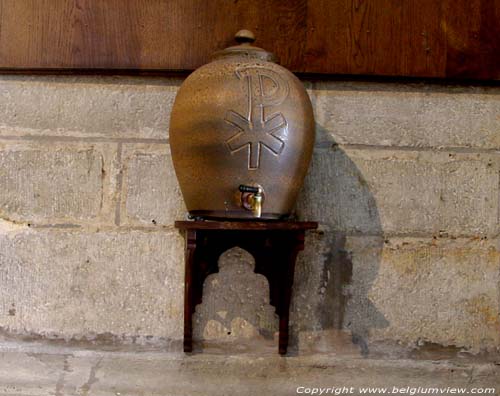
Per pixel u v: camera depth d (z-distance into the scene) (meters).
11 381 1.19
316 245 1.24
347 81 1.26
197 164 1.03
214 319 1.22
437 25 1.25
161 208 1.23
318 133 1.25
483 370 1.22
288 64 1.24
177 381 1.19
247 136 1.00
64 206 1.23
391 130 1.26
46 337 1.21
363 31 1.25
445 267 1.24
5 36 1.24
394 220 1.25
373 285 1.23
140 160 1.24
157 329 1.22
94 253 1.23
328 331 1.22
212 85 1.03
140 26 1.25
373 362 1.22
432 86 1.27
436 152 1.26
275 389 1.20
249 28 1.24
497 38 1.25
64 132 1.25
